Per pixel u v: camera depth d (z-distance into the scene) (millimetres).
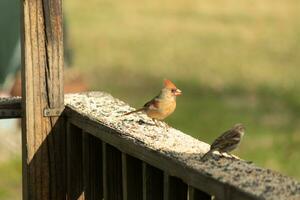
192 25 33812
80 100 6266
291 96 21797
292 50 28891
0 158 14062
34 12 5910
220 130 18047
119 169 5637
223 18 35031
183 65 26594
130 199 5273
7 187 12523
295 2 38656
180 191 4684
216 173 4215
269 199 3775
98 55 27969
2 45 18672
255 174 4195
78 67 25750
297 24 33688
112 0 40844
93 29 33031
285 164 14797
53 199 6148
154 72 25484
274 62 26953
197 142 5016
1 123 15906
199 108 20125
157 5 38469
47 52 5973
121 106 6102
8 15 18703
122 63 26734
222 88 22984
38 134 6031
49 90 6012
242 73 25266
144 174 5000
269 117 19172
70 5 39094
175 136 5180
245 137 16891
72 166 6086
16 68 19047
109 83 23656
